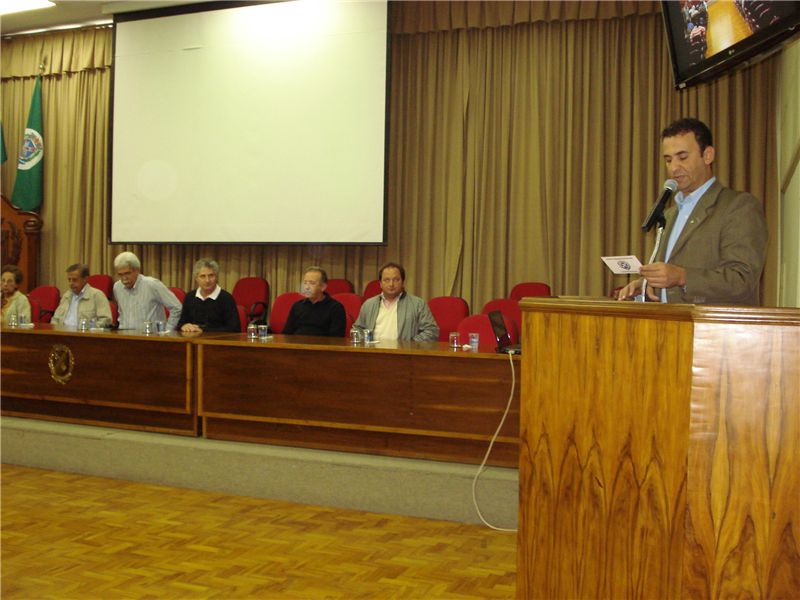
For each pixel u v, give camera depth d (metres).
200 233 5.78
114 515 2.49
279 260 5.79
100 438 2.98
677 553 1.17
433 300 4.36
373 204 5.29
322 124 5.39
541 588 1.35
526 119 5.22
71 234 6.47
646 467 1.21
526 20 5.11
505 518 2.39
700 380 1.14
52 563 2.05
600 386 1.27
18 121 6.71
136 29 5.89
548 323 1.35
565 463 1.32
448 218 5.38
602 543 1.26
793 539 1.09
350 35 5.29
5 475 3.01
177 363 2.91
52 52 6.53
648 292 1.85
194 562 2.07
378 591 1.88
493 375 2.43
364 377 2.59
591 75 5.08
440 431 2.49
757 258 1.62
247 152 5.61
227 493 2.76
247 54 5.58
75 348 3.10
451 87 5.40
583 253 5.04
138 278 4.18
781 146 4.17
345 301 4.69
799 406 1.09
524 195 5.22
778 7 2.53
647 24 4.97
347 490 2.58
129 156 5.96
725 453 1.13
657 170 4.95
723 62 3.01
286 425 2.79
